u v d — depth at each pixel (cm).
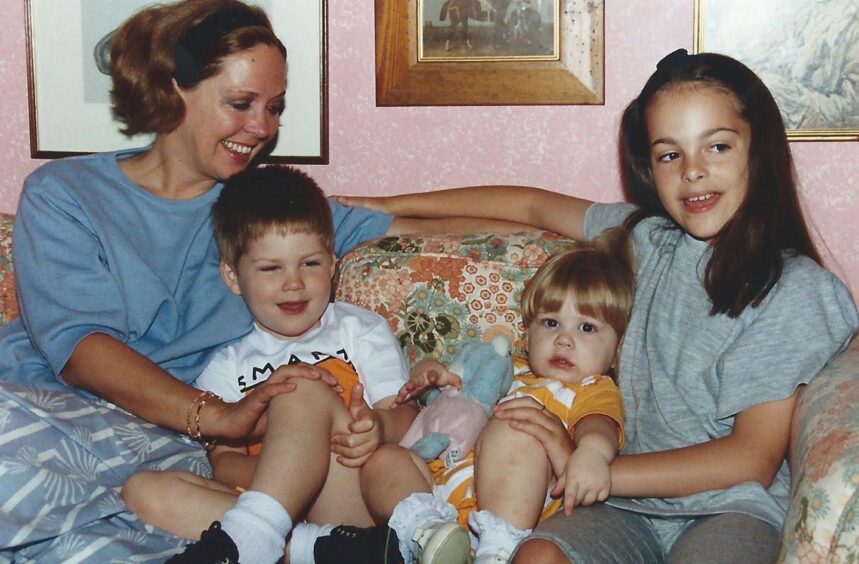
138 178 177
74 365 159
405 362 179
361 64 206
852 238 196
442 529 132
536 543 130
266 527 136
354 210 196
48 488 135
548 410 155
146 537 136
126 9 209
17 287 167
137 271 167
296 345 172
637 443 157
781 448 144
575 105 200
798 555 116
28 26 211
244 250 168
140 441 153
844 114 192
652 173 166
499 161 204
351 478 154
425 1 201
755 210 153
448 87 203
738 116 154
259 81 170
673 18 196
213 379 170
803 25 192
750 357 146
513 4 199
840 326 148
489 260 183
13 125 214
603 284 162
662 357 157
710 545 130
